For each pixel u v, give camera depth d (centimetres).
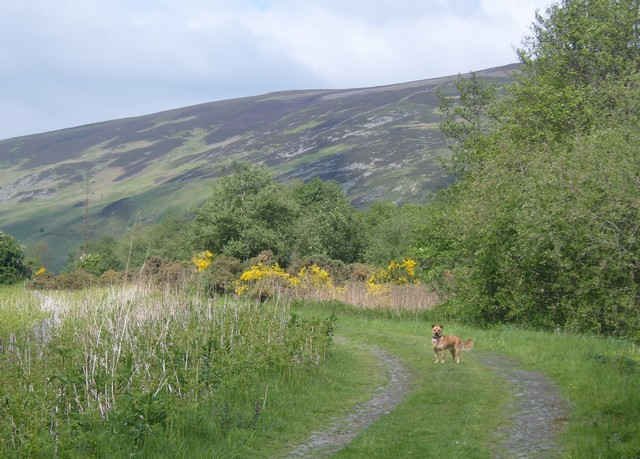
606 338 2109
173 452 974
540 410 1237
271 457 1021
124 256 6975
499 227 2597
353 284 3344
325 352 1795
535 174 2497
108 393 1110
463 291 2741
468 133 4259
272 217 5003
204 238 4916
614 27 3284
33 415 950
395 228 5909
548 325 2425
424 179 18100
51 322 1852
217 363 1328
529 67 3653
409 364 1802
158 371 1259
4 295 3189
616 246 2038
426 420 1198
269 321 1811
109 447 946
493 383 1489
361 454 1013
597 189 2150
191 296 2125
